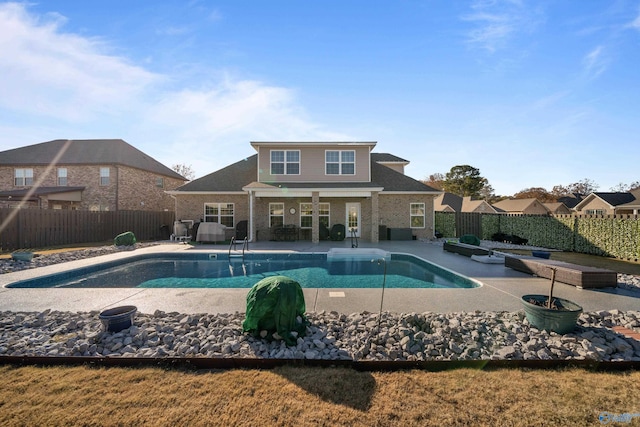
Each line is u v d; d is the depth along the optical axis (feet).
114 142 91.35
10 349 12.59
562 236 47.52
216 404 9.25
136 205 86.89
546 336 13.94
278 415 8.77
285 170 62.03
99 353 12.45
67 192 76.64
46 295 21.16
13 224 45.98
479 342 13.41
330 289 22.93
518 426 8.39
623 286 23.61
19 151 85.87
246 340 13.75
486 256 35.42
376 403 9.31
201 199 62.69
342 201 63.87
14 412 8.79
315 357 12.14
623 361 11.59
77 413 8.80
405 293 21.57
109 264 34.55
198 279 29.89
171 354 12.34
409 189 63.05
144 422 8.45
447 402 9.39
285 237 58.75
